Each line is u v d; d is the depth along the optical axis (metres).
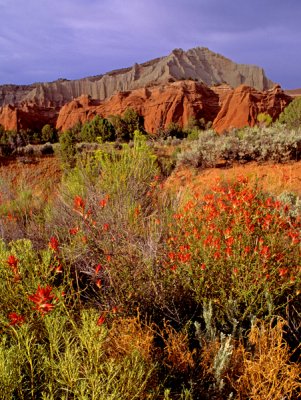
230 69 166.12
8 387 1.59
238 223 2.92
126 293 2.60
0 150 21.28
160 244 3.07
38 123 103.06
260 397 1.79
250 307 2.44
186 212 3.28
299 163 8.20
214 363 1.98
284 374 1.93
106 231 2.98
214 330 2.30
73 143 19.25
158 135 24.31
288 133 9.81
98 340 1.80
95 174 5.39
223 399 1.93
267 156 8.73
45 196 6.03
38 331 2.14
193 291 2.70
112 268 2.65
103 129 30.98
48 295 1.83
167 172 8.81
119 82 159.88
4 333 2.16
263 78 164.50
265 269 2.43
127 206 3.83
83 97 104.81
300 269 2.54
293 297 2.51
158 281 2.68
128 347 1.98
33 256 2.66
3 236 3.97
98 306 2.59
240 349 2.09
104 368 1.75
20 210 5.27
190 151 9.59
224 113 79.00
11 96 184.50
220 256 2.60
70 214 4.19
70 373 1.63
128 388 1.63
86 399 1.51
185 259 2.54
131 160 5.25
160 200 4.56
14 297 2.27
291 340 2.44
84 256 3.07
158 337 2.44
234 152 8.86
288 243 3.06
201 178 8.09
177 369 2.04
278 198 5.37
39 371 1.71
